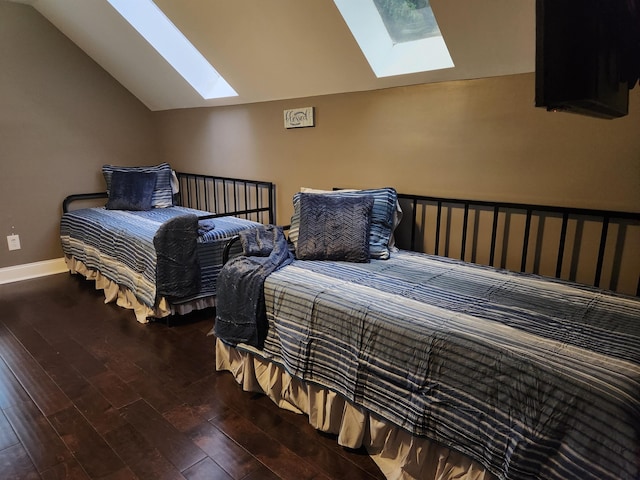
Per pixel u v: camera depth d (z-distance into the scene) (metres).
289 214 3.12
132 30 2.97
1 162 3.43
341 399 1.67
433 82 2.18
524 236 2.03
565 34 0.85
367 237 2.17
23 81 3.45
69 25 3.39
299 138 2.91
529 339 1.31
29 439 1.72
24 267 3.67
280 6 2.16
